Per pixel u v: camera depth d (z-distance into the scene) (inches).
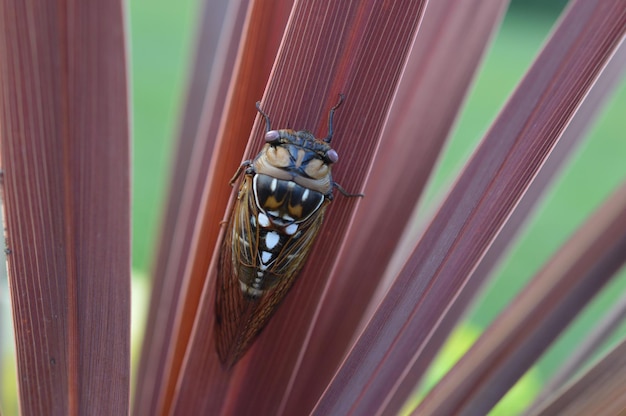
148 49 83.1
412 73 13.7
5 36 11.4
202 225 13.0
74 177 11.8
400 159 13.7
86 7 11.5
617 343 12.5
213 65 14.9
